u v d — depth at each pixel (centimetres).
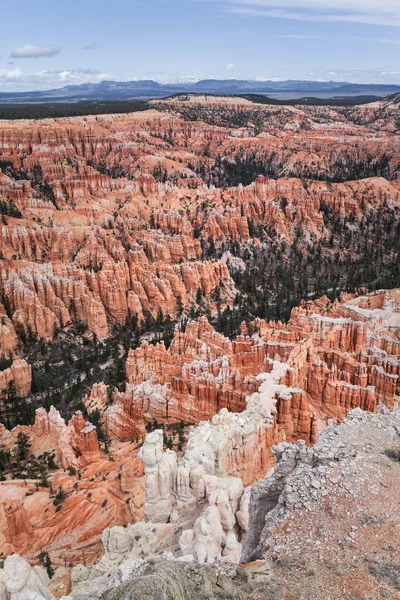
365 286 14488
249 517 2892
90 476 5134
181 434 5600
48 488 5044
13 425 7731
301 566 2150
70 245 14238
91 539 4084
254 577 2098
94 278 12394
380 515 2394
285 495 2644
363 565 2119
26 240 13662
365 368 6250
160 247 14600
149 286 12656
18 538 4181
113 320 12262
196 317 12388
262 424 4388
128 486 4572
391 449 2952
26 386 9019
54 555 3956
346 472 2714
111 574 2925
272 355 6731
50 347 10944
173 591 1967
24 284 11800
